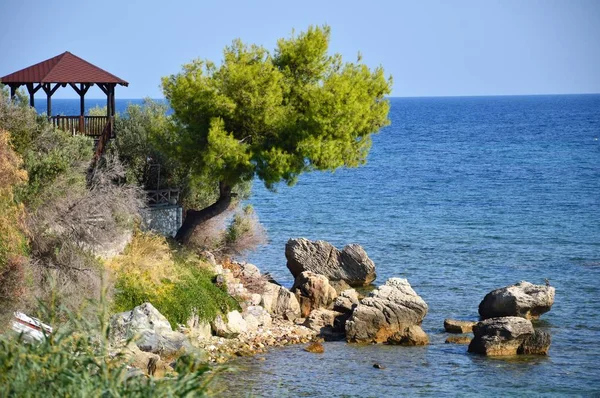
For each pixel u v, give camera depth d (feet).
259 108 117.70
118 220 108.37
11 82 126.00
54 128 113.19
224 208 127.13
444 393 90.58
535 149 492.13
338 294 140.56
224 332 108.58
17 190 90.74
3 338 35.17
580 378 96.78
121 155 129.59
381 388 91.56
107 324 36.11
